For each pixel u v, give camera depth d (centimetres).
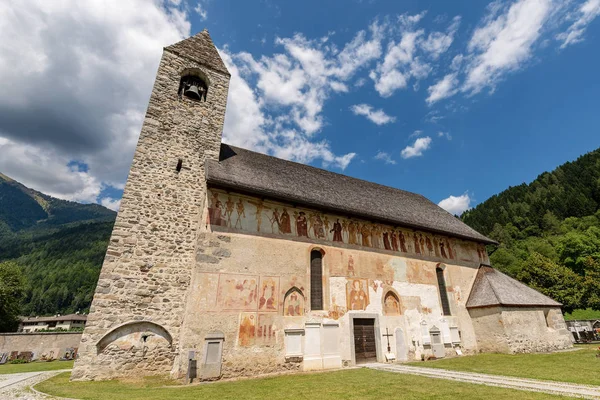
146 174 1437
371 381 992
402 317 1681
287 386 954
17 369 1631
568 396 707
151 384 1022
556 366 1224
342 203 1772
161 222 1380
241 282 1298
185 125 1639
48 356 2572
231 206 1408
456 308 1923
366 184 2455
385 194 2405
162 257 1327
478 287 2041
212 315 1197
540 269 3114
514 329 1775
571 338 1970
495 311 1822
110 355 1130
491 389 820
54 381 1084
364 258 1688
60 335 2719
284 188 1623
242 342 1215
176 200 1449
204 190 1467
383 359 1524
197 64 1831
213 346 1154
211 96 1792
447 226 2239
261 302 1312
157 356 1194
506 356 1614
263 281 1348
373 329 1576
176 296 1295
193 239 1414
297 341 1333
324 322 1434
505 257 5262
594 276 3038
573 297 2836
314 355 1348
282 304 1359
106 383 1030
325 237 1609
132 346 1172
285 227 1509
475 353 1828
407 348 1623
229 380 1112
